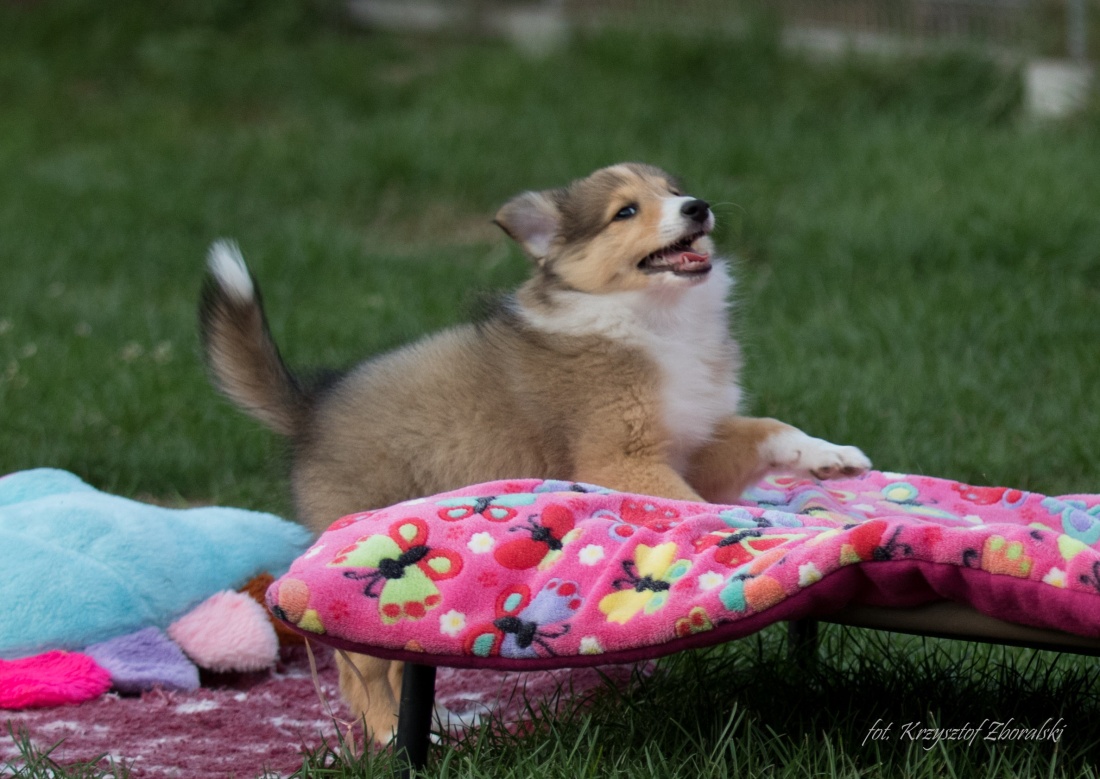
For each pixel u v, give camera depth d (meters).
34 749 4.30
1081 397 8.13
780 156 14.19
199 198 14.15
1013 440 7.62
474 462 5.11
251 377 5.36
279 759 4.35
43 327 10.45
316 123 16.92
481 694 5.03
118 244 12.84
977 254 10.98
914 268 11.02
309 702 5.04
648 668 5.05
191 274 12.34
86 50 19.83
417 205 14.33
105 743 4.49
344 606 3.64
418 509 3.92
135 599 5.19
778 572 3.61
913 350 9.14
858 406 8.00
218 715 4.83
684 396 5.33
